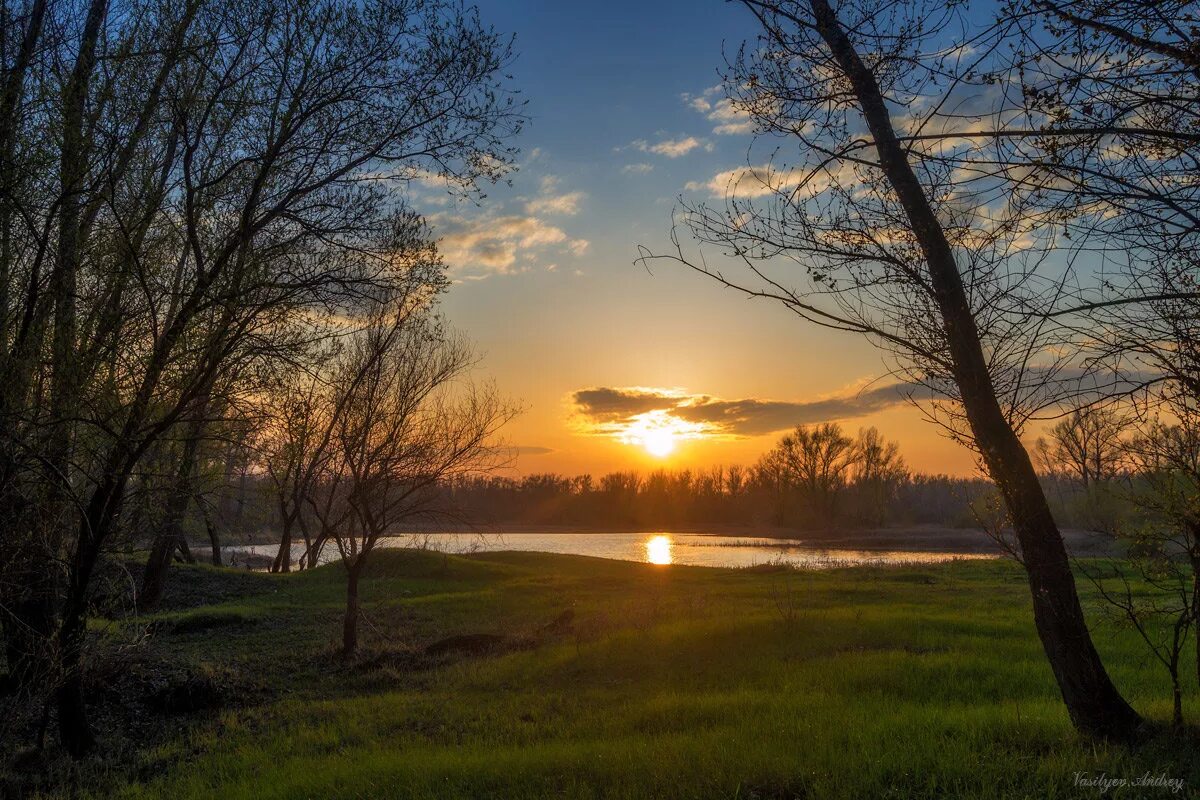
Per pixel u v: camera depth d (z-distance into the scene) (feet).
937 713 29.45
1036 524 24.34
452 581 104.94
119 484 31.86
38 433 29.78
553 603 80.38
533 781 24.66
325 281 31.63
